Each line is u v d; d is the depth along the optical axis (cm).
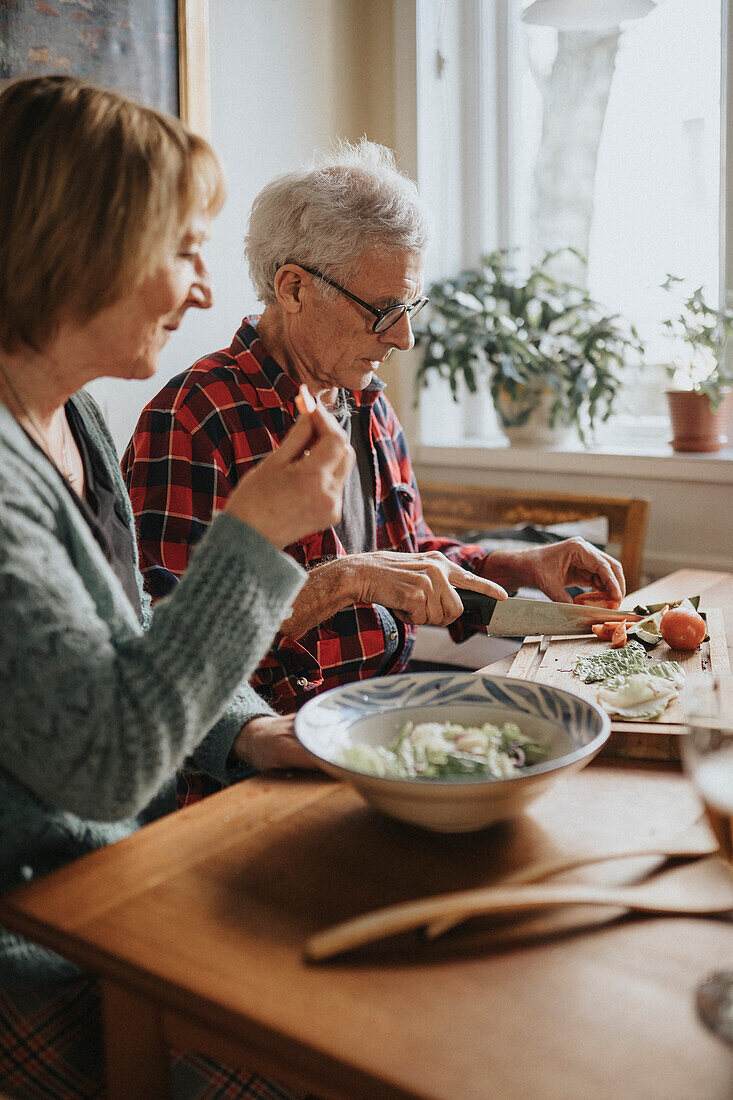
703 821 74
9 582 65
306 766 85
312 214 129
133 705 67
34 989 74
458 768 71
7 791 75
